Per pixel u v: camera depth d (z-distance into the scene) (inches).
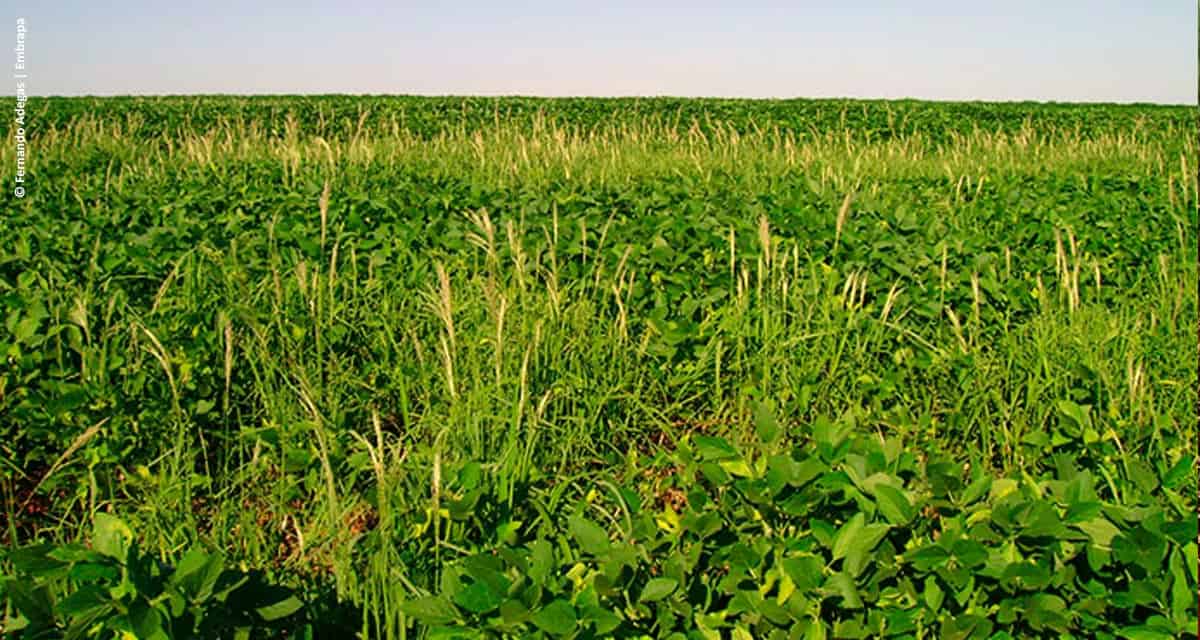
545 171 390.3
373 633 96.0
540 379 140.3
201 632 74.2
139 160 440.1
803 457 92.7
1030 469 131.3
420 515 95.9
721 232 205.8
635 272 177.8
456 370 138.8
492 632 77.5
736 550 85.0
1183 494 96.3
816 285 167.8
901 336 163.2
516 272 168.9
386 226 214.7
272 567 107.7
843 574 81.6
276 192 288.0
